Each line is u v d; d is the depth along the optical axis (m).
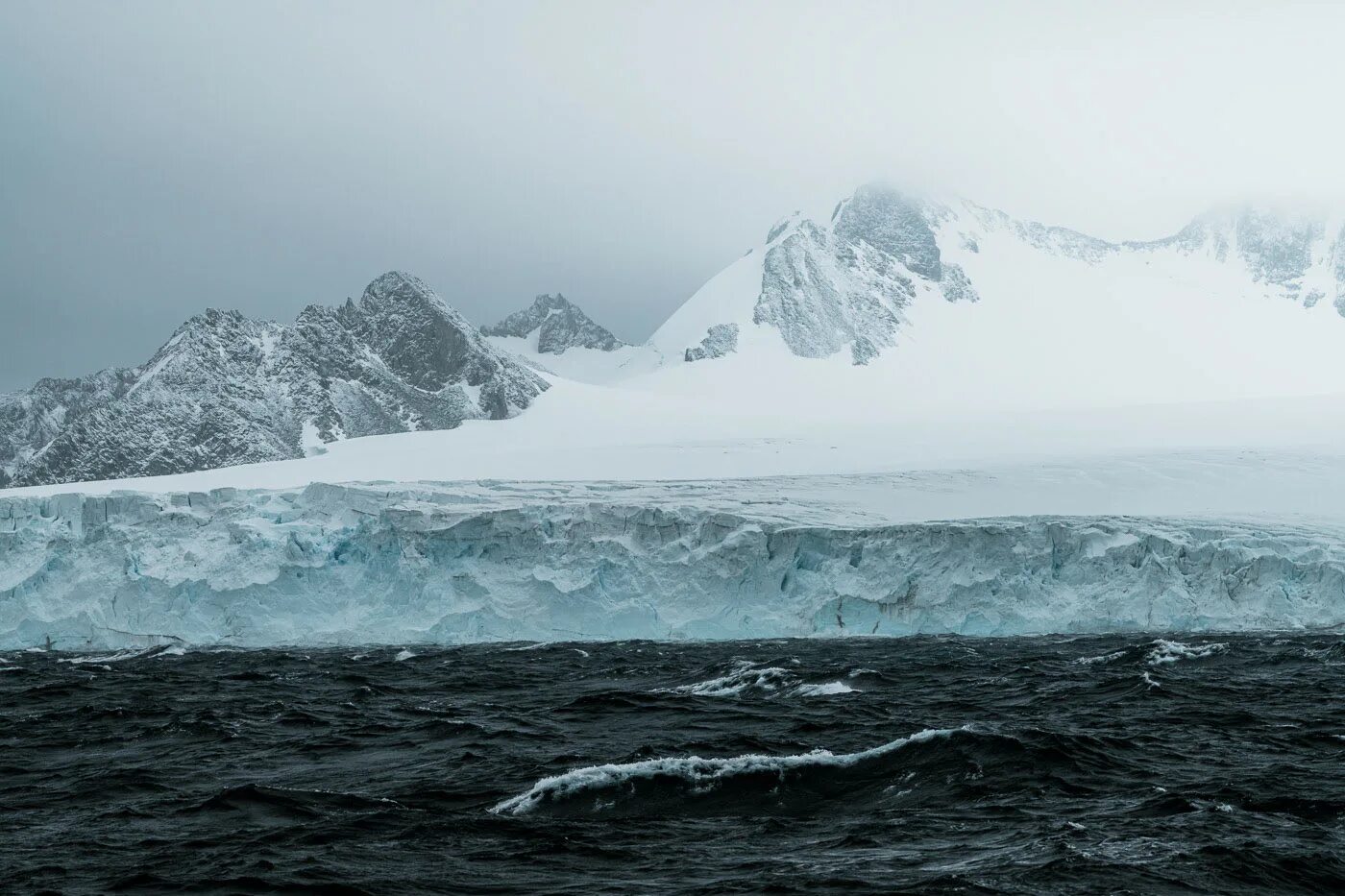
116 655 69.31
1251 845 19.09
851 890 17.20
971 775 24.22
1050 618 72.25
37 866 19.97
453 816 22.52
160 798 25.83
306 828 21.92
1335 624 69.81
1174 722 33.38
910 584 73.69
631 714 37.22
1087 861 18.16
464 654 64.88
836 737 32.09
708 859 19.20
